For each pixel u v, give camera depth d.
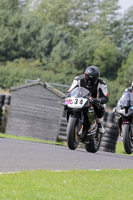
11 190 20.47
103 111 36.59
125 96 37.22
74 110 34.12
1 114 83.88
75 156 35.31
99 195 21.22
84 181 24.17
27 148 37.78
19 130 83.81
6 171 25.22
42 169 26.30
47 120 81.94
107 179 25.67
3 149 35.16
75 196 20.47
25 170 25.69
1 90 194.50
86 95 34.88
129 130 37.06
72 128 34.03
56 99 81.38
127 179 26.38
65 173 25.77
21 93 84.19
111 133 64.25
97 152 43.03
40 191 20.67
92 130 35.75
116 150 73.12
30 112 83.19
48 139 81.69
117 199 20.86
